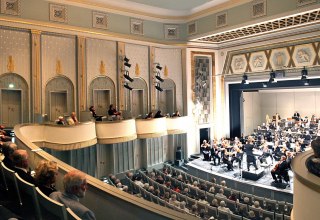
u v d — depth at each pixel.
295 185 2.55
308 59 12.97
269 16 11.91
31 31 11.03
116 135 11.17
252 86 15.63
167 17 15.30
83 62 12.47
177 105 15.69
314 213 2.15
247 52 15.33
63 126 9.27
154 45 14.95
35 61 11.14
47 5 11.52
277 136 16.50
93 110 12.05
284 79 13.87
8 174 3.49
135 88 14.37
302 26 12.91
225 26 13.66
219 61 16.67
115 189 2.78
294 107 20.94
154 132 13.02
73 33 12.18
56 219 2.35
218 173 13.38
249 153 12.75
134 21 14.26
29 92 11.05
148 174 12.31
